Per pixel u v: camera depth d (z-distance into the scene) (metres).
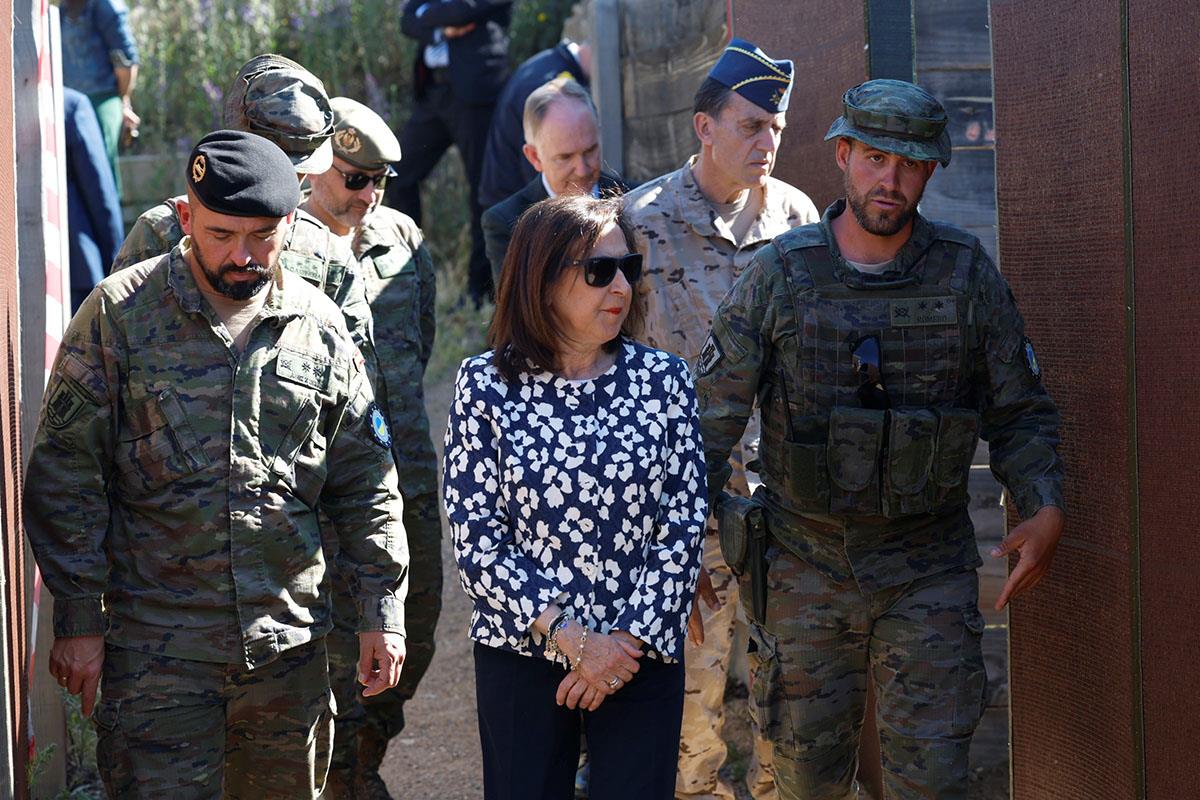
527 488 2.87
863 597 3.37
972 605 3.35
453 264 10.12
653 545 2.93
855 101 3.25
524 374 2.94
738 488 4.12
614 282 2.86
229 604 3.01
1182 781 2.99
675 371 3.02
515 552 2.88
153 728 2.96
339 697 4.05
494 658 2.90
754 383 3.42
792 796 3.54
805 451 3.32
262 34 10.90
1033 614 3.69
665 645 2.87
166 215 3.66
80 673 2.93
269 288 3.11
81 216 6.09
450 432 2.97
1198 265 2.87
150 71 10.68
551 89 4.50
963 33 4.28
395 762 4.92
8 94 3.45
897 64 3.81
